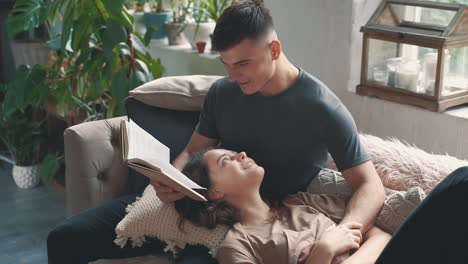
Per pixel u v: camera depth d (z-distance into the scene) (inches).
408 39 81.0
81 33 110.3
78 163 79.6
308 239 61.9
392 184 70.1
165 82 83.2
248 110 70.3
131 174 82.5
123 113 105.4
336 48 92.4
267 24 62.6
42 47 147.0
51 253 72.2
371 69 87.9
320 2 92.7
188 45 126.8
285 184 71.9
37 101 118.2
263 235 63.4
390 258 50.6
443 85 80.3
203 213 65.8
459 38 78.7
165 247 71.1
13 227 115.1
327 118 66.6
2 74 159.2
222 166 66.4
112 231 73.0
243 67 62.9
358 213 63.1
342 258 59.9
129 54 109.3
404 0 84.1
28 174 132.2
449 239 47.9
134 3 135.3
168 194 66.6
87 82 119.0
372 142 74.9
